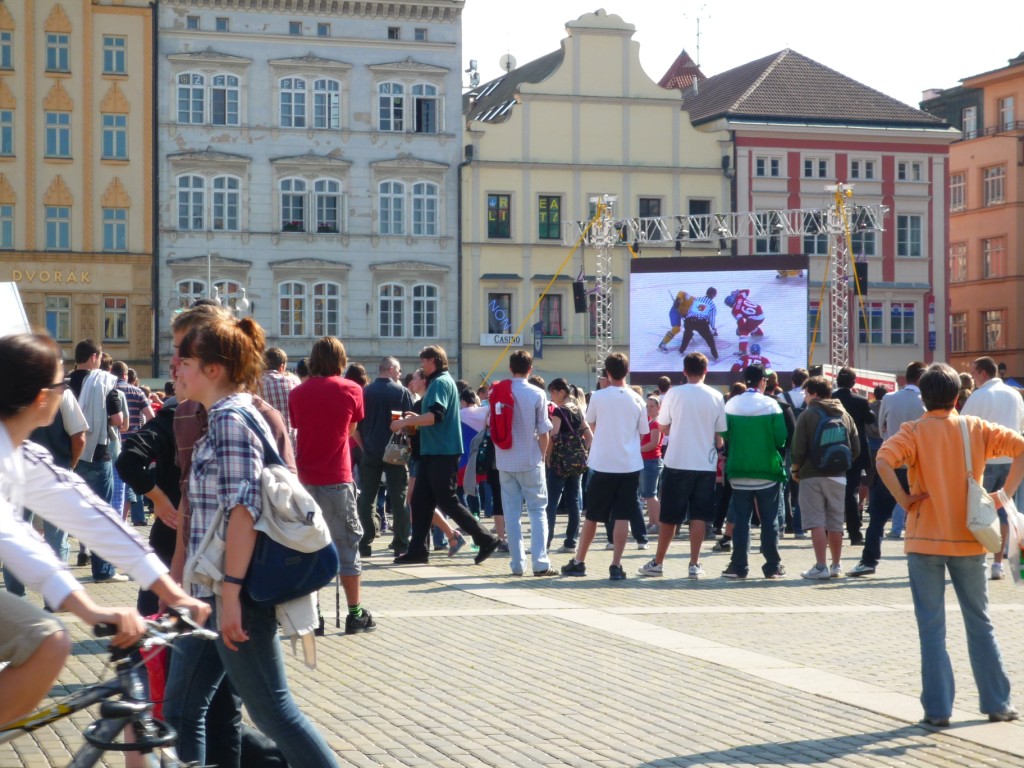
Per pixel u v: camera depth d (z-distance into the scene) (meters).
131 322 57.88
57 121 57.16
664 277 46.09
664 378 22.67
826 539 16.42
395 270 60.12
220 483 5.85
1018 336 76.00
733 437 16.31
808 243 64.81
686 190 63.34
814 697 9.35
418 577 15.77
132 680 4.52
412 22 60.22
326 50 59.47
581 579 15.98
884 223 65.69
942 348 66.56
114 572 14.96
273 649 5.96
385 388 17.73
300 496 5.91
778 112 64.62
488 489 22.64
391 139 60.09
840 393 20.56
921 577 8.77
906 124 65.88
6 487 4.63
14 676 4.35
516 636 11.63
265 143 58.94
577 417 19.53
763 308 44.97
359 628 11.80
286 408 12.88
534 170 61.62
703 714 8.77
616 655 10.79
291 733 5.96
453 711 8.75
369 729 8.24
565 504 22.09
